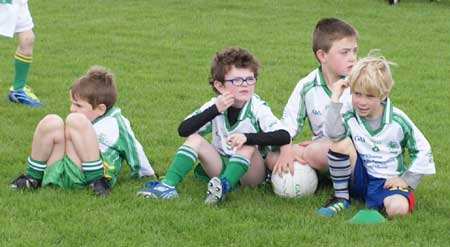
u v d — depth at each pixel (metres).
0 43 15.20
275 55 14.90
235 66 7.16
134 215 6.55
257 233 6.24
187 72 13.20
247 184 7.50
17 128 9.48
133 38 16.19
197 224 6.41
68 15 18.77
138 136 9.27
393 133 6.97
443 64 14.52
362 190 7.12
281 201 7.12
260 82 12.57
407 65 14.31
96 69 7.70
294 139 9.44
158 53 14.77
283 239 6.12
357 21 19.38
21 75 10.90
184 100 11.28
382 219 6.62
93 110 7.54
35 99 10.91
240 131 7.36
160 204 6.86
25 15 10.87
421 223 6.56
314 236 6.19
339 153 6.94
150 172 7.74
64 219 6.46
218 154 7.38
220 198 6.92
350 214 6.81
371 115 6.99
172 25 17.81
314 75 7.64
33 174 7.25
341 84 6.88
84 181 7.21
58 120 7.19
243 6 20.91
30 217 6.51
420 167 6.88
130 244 5.96
